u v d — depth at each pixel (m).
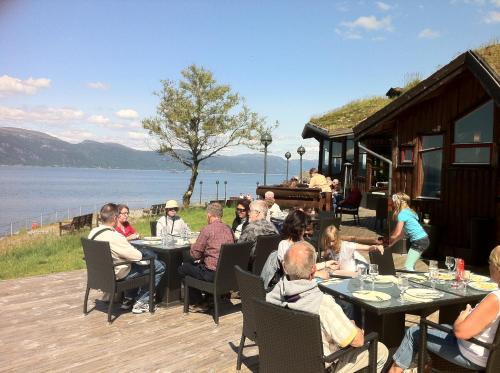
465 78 8.77
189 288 6.27
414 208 9.70
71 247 13.70
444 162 9.19
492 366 2.90
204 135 26.89
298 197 14.30
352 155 18.39
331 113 21.34
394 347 4.05
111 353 4.51
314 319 2.67
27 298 6.45
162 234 6.67
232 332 5.13
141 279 5.68
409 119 9.84
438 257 9.23
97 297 6.54
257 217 6.41
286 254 3.11
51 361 4.31
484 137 8.55
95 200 90.56
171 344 4.77
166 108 26.80
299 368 2.79
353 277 4.43
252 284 3.81
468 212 8.82
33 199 95.50
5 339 4.86
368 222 14.06
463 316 3.11
